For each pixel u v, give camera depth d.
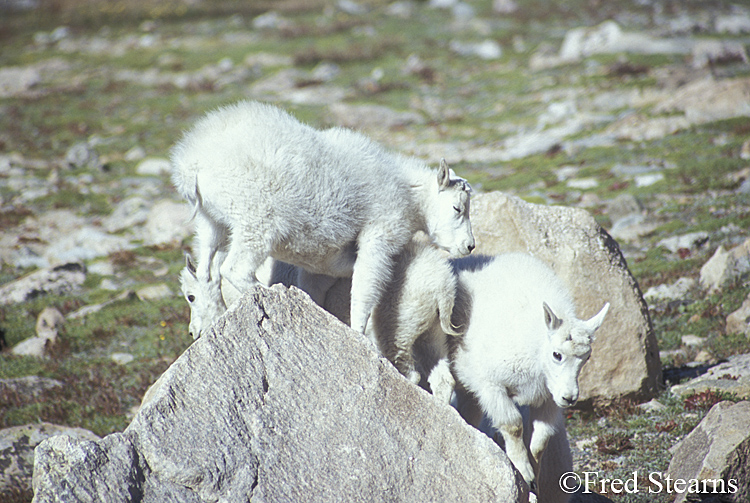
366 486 15.86
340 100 107.06
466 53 129.25
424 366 21.95
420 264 21.17
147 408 15.72
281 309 17.98
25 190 75.81
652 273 43.22
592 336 19.17
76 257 58.53
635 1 154.50
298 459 15.98
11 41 155.12
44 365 40.78
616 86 94.12
